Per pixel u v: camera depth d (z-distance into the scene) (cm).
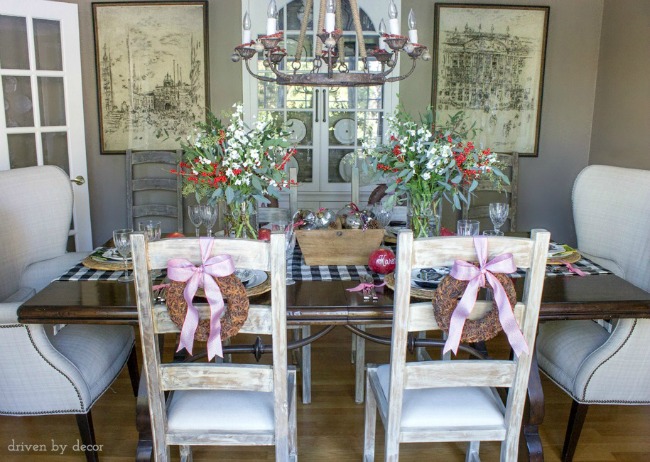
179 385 161
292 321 179
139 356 312
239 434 168
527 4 403
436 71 405
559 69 415
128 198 402
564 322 230
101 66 402
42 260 271
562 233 436
